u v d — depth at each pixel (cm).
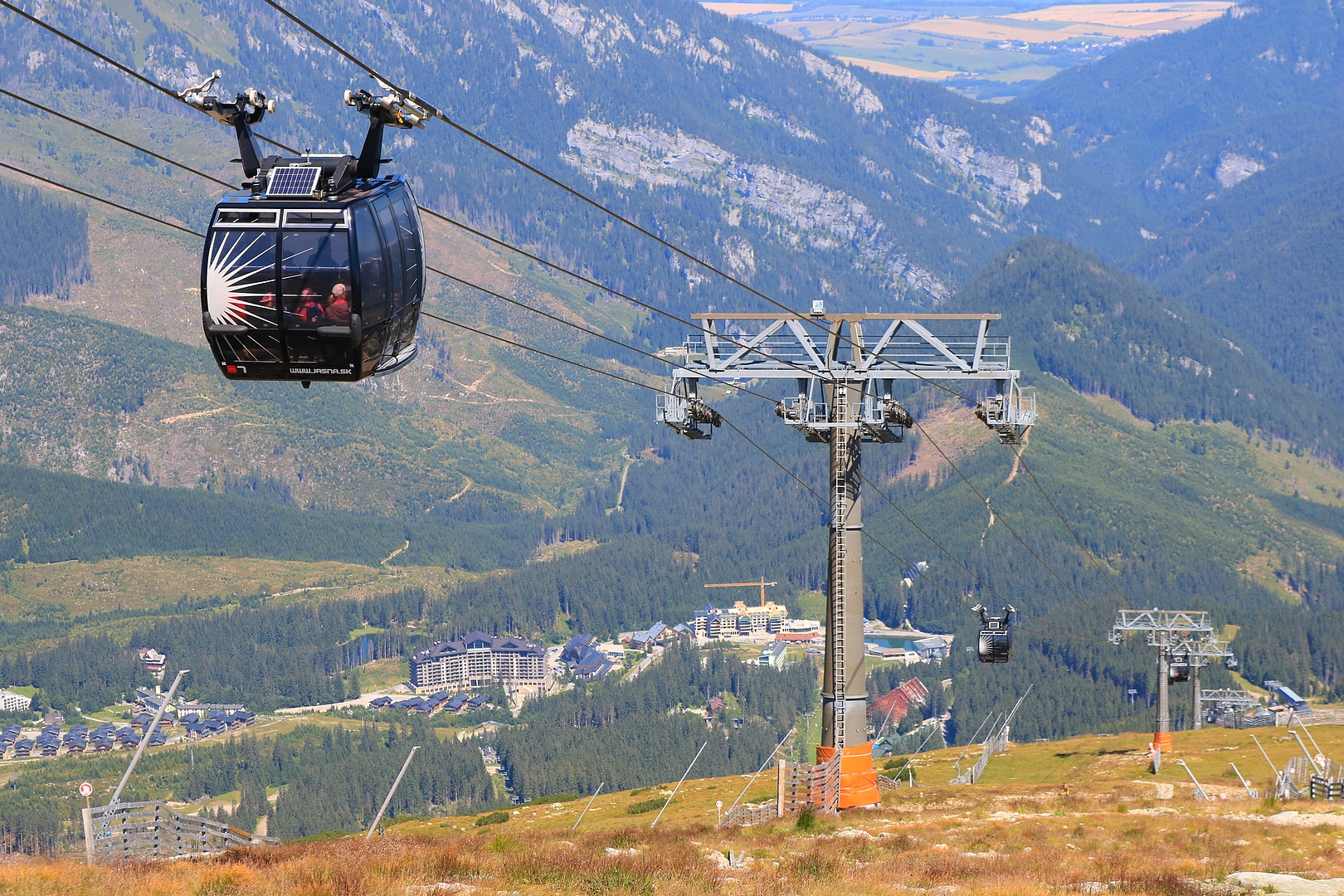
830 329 7069
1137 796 8581
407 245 2984
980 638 8200
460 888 3431
